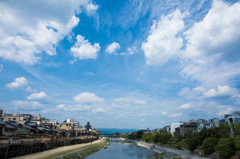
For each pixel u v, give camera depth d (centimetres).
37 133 7525
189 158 5316
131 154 8500
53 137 7512
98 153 8675
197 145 6353
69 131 12888
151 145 12294
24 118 8994
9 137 4606
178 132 13312
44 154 4891
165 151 8162
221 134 5547
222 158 4519
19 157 4131
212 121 10125
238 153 4100
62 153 5375
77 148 7600
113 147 13012
